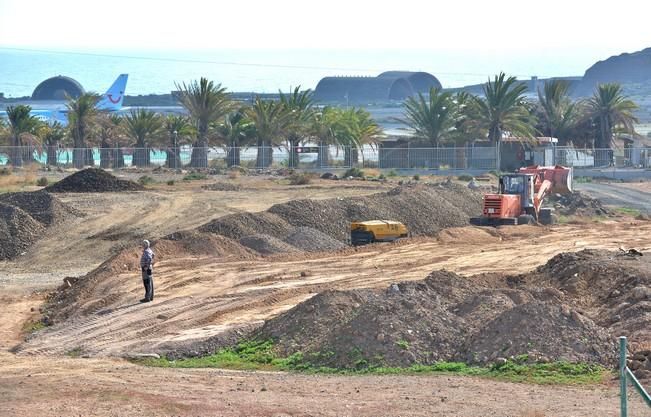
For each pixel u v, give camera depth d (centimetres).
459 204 7056
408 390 2189
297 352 2744
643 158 11688
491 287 3606
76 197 6969
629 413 1928
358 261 4594
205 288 3931
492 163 10806
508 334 2562
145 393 2130
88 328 3331
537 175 6812
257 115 11281
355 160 11312
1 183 8331
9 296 4200
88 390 2150
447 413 1944
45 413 1938
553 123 12600
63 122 17062
